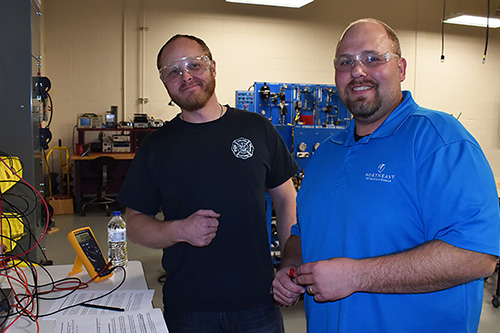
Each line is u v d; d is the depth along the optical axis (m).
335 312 1.13
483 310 3.07
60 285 1.49
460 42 7.74
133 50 6.54
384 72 1.08
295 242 1.38
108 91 6.53
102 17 6.39
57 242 4.45
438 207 0.92
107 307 1.27
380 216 1.02
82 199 6.29
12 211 1.88
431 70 7.65
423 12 7.51
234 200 1.43
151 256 4.07
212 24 6.74
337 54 1.16
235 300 1.41
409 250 0.92
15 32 2.54
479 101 7.93
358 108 1.11
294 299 1.22
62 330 1.12
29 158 2.57
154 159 1.48
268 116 4.21
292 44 7.06
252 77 6.94
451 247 0.87
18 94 2.55
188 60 1.42
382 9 7.36
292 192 1.63
